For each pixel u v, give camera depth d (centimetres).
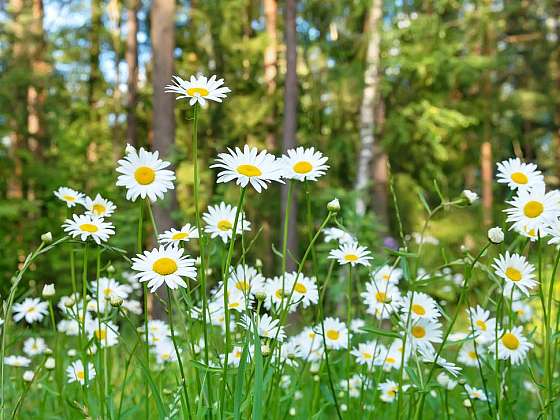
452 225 1059
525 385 257
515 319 215
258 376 120
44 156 1425
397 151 1224
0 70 1325
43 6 1506
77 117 1673
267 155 135
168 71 985
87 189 1253
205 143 1505
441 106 1238
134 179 139
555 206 148
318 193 1033
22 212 1107
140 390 220
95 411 161
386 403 226
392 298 199
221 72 1625
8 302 150
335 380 225
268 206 1290
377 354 210
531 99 1430
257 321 144
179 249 137
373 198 1152
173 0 998
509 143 1634
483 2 1313
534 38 1684
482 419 216
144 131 1753
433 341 173
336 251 184
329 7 1343
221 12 1536
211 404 133
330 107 1341
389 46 1175
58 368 196
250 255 1234
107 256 838
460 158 1366
